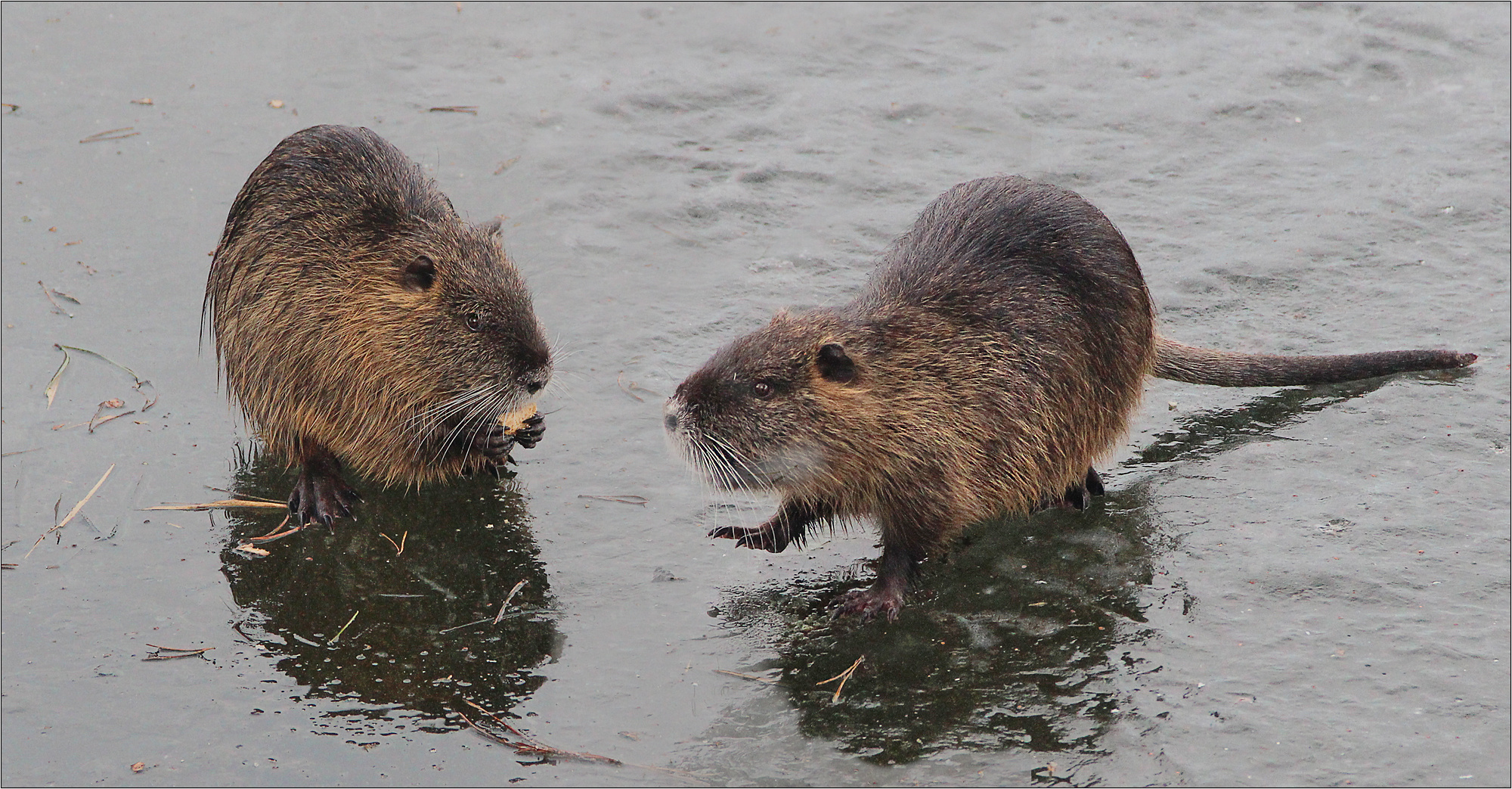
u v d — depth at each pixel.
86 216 14.70
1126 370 10.40
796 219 14.87
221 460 11.41
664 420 9.75
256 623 9.56
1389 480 10.55
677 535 10.49
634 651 9.23
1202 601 9.39
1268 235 14.25
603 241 14.45
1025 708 8.54
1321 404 11.70
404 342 10.69
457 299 10.68
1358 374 11.84
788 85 17.80
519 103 17.25
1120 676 8.74
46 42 18.50
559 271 13.89
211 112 16.84
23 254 14.00
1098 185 15.41
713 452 9.64
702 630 9.43
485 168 15.77
